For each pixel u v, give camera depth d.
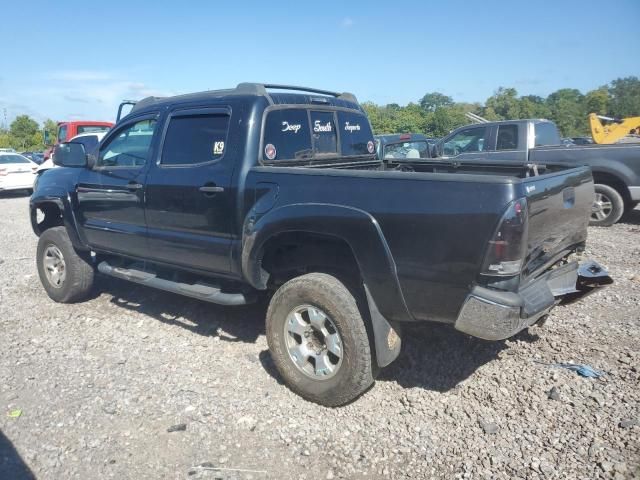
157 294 6.42
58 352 4.83
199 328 5.33
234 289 4.68
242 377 4.32
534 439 3.36
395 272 3.46
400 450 3.34
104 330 5.35
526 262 3.38
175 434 3.54
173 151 4.82
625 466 3.04
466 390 3.98
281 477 3.13
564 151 9.77
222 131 4.46
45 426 3.64
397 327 3.75
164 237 4.87
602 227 9.77
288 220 3.85
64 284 6.03
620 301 5.58
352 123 5.52
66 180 5.89
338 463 3.25
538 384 3.97
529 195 3.20
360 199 3.58
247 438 3.51
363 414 3.76
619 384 3.91
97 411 3.82
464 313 3.28
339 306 3.66
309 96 4.97
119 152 5.39
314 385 3.86
